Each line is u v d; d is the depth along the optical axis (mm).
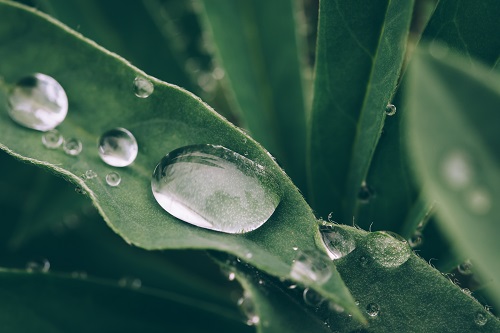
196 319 46
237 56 54
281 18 53
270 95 53
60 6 53
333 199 45
